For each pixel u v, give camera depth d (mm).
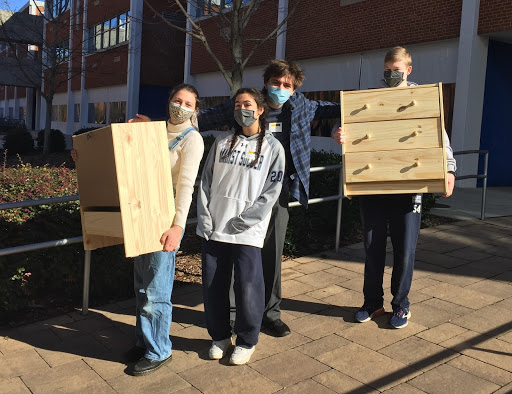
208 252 3275
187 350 3465
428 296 4336
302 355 3371
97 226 3125
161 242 2979
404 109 3438
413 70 12195
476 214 7551
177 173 3150
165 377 3119
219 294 3289
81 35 26688
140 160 2889
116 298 4422
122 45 23781
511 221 7117
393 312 3818
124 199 2838
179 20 21969
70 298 4348
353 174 3555
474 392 2910
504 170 11852
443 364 3223
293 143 3541
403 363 3244
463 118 10844
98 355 3387
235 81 8898
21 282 3912
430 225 6855
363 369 3184
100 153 3012
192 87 3150
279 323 3691
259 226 3186
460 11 10906
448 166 3471
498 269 5020
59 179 4672
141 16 22141
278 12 15188
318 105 3760
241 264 3184
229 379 3092
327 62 14422
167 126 3213
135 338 3631
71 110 30875
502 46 11297
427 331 3686
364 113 3514
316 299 4332
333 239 6148
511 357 3299
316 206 6184
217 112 3656
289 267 5172
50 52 21766
